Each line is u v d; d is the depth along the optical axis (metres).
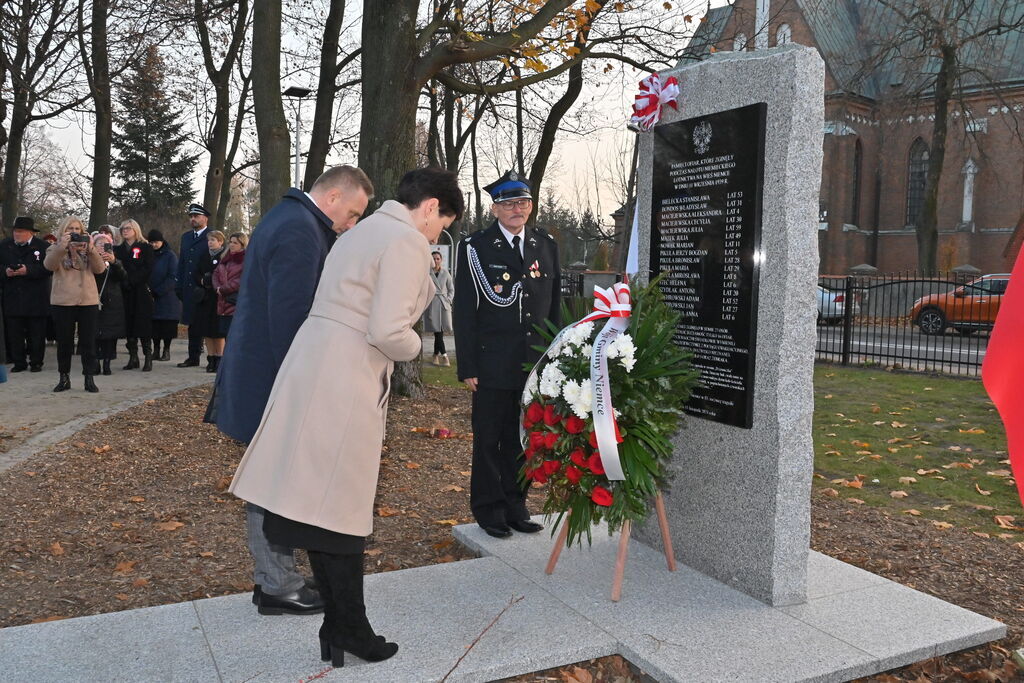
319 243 3.26
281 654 3.06
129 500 5.18
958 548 4.68
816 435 7.96
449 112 22.47
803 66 3.39
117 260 9.87
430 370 11.91
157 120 42.78
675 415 3.69
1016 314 2.46
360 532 2.85
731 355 3.71
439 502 5.48
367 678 2.88
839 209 39.56
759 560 3.62
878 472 6.52
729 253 3.70
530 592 3.68
